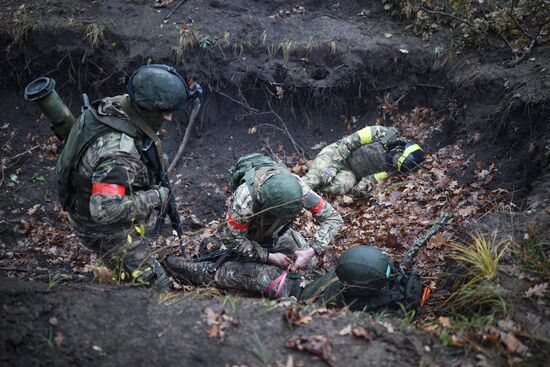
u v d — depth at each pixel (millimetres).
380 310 5422
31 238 8375
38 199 9000
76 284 5047
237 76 9406
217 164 9391
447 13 9547
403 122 9359
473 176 8078
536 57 8641
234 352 4309
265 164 5820
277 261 6031
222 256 6301
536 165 7469
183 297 4930
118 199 5121
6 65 9734
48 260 7918
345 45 9438
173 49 9391
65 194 5469
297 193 5523
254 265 6090
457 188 7957
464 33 9133
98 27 9531
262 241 6016
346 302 5520
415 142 9078
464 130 8727
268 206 5520
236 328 4531
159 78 5160
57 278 5398
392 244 7215
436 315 5434
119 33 9594
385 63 9359
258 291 6043
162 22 9797
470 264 5609
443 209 7562
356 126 9617
